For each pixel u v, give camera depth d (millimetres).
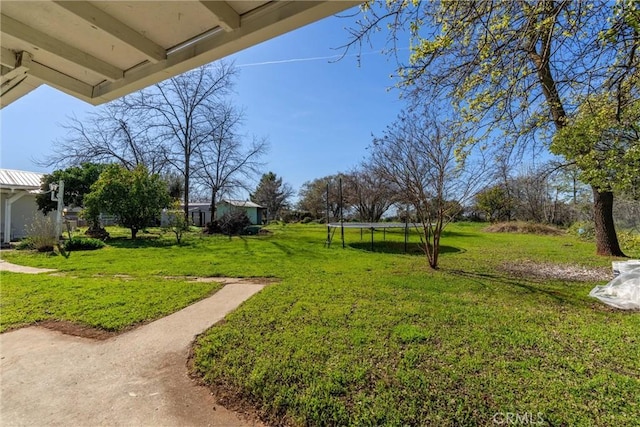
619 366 2361
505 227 16406
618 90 3439
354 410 1872
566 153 4590
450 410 1850
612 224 8016
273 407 1955
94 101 1800
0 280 5301
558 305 3891
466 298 4160
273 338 2869
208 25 1258
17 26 1227
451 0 2811
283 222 27047
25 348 2793
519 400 1934
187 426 1804
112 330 3186
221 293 4598
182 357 2631
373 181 18234
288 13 1120
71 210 16062
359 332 2975
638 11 2182
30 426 1784
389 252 9258
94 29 1257
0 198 12078
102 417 1869
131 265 6879
